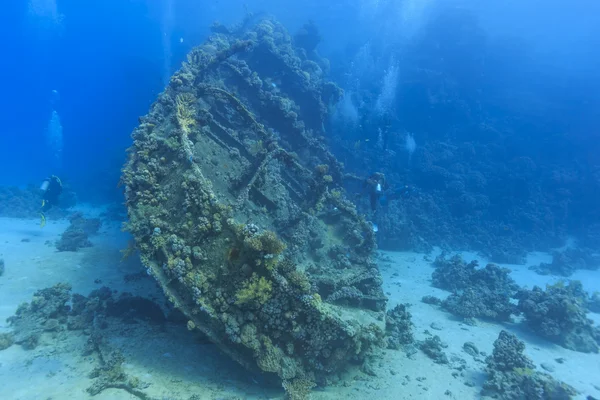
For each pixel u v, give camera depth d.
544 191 30.30
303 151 18.84
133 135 10.32
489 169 30.30
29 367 7.45
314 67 25.95
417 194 26.88
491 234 25.66
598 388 9.45
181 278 7.33
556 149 33.22
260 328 7.50
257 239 7.20
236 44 16.12
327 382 8.10
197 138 11.02
